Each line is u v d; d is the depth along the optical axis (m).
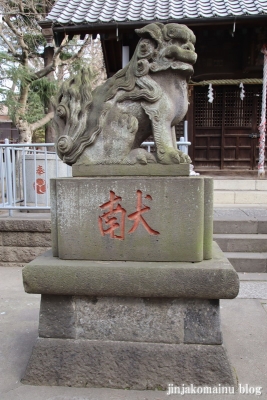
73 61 12.62
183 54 2.27
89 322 2.32
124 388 2.27
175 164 2.31
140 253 2.27
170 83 2.40
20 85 10.76
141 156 2.33
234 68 8.37
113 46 7.96
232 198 7.17
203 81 8.36
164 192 2.21
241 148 8.94
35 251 5.04
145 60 2.34
